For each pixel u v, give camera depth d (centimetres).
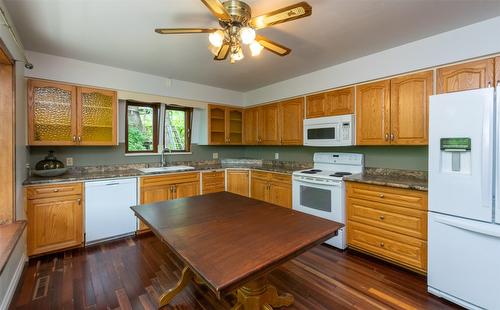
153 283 208
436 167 190
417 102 241
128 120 368
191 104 397
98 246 282
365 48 257
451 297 182
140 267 234
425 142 235
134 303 182
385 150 294
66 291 195
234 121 464
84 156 325
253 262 107
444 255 186
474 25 205
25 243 237
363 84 283
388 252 237
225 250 119
